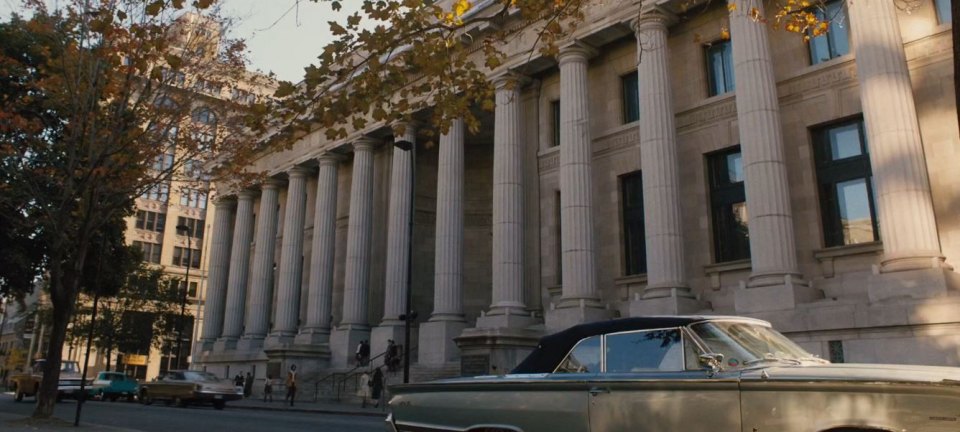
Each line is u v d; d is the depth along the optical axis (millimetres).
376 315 37125
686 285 22734
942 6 20219
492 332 25000
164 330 58781
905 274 16906
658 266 22766
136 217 80250
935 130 19453
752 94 21188
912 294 16641
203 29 21891
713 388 5387
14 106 21984
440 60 10953
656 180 23406
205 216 85375
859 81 18984
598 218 27859
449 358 29266
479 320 27625
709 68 25828
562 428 6113
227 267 50531
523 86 30891
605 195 27812
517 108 29344
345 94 10852
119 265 32812
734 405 5262
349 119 38844
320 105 10922
